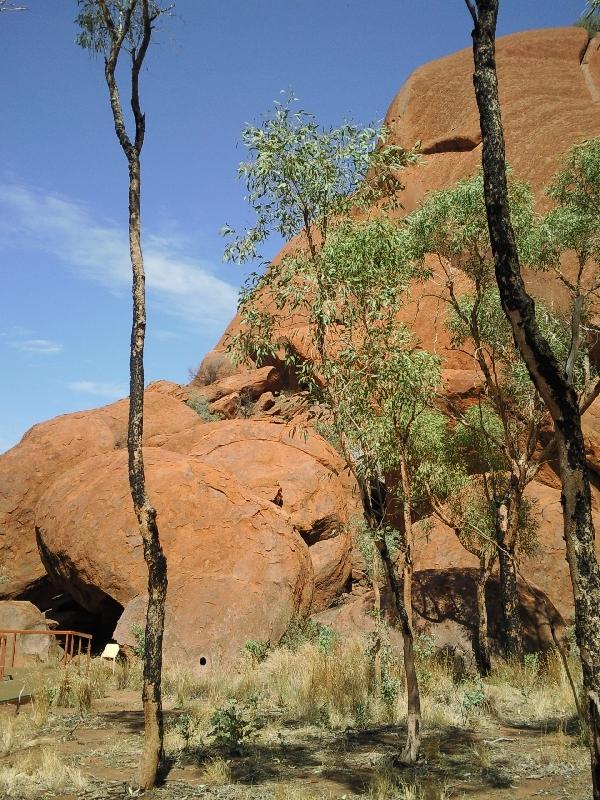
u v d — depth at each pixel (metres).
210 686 14.08
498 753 8.84
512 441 16.22
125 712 11.98
